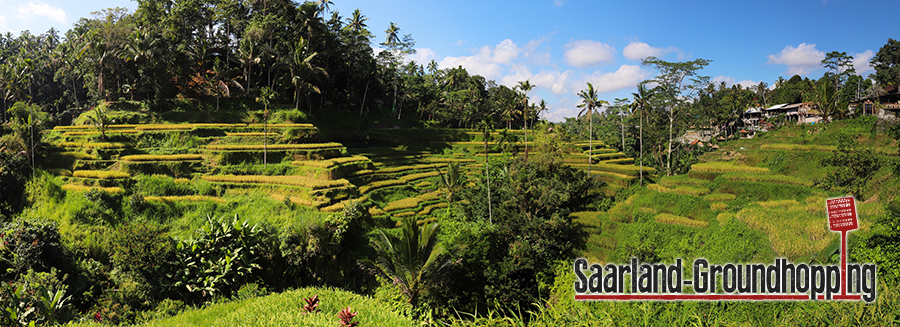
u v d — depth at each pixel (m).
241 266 27.12
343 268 31.44
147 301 25.23
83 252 29.83
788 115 82.88
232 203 37.34
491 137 73.75
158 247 26.61
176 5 60.59
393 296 25.38
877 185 29.05
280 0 64.88
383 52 80.19
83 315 24.34
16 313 19.41
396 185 48.84
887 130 41.34
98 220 34.12
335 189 39.66
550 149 58.72
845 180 31.09
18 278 25.83
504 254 31.31
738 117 93.06
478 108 91.50
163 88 51.75
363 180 47.09
